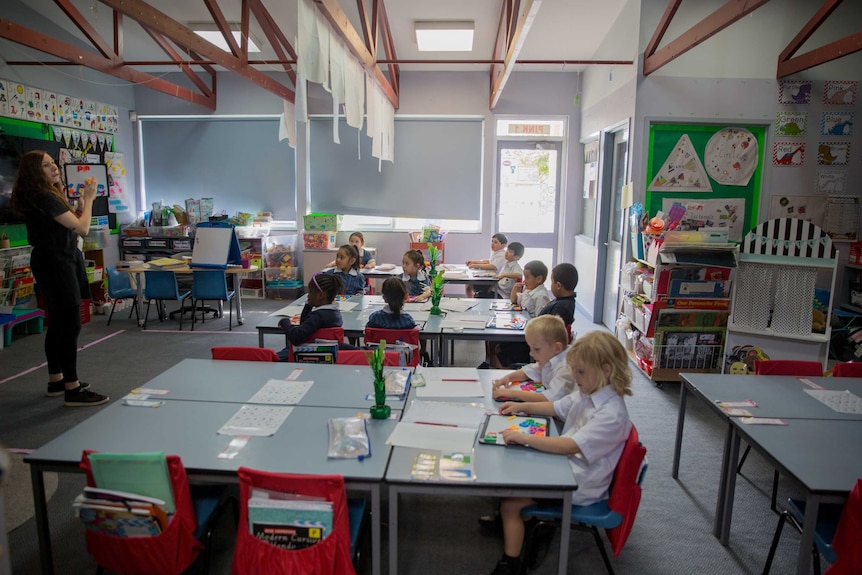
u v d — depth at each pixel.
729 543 2.52
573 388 2.38
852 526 1.66
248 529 1.69
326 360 3.01
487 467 1.84
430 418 2.19
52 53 4.93
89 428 2.10
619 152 6.11
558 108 7.54
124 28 6.51
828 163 5.10
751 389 2.69
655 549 2.47
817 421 2.31
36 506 1.94
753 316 4.18
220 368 2.79
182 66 6.75
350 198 8.08
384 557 2.36
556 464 1.87
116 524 1.73
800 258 4.02
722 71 5.00
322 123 7.95
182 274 6.72
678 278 4.29
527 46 6.60
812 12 4.89
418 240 7.73
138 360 5.03
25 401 4.03
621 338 5.29
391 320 3.53
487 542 2.48
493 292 6.02
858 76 4.99
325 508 1.63
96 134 7.21
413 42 6.83
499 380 2.58
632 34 5.21
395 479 1.76
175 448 1.94
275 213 8.17
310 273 7.65
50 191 3.60
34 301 6.05
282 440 2.01
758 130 5.10
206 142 8.06
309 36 3.36
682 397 2.98
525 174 7.81
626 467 1.90
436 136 7.83
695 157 5.13
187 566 1.80
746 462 3.27
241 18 5.83
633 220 4.98
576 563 2.36
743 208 5.18
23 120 6.02
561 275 3.53
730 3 3.58
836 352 5.35
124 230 7.57
